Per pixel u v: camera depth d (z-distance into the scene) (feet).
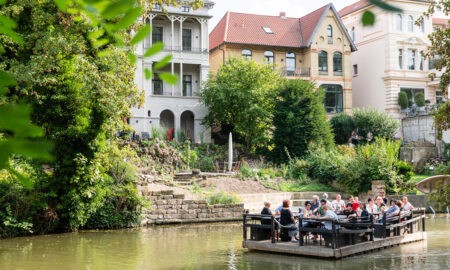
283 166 114.32
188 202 81.10
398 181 99.40
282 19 173.99
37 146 4.29
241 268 45.34
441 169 45.16
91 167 68.39
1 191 62.90
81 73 64.08
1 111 4.23
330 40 166.40
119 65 64.03
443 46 45.93
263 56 162.81
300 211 61.21
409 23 174.60
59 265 46.47
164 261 48.73
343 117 150.82
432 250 54.95
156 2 62.59
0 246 56.70
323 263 47.52
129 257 50.65
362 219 55.42
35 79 57.00
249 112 129.29
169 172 103.45
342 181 103.65
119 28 5.13
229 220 83.41
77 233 67.92
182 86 146.00
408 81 172.96
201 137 137.49
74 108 65.98
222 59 159.74
